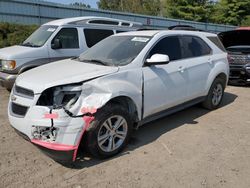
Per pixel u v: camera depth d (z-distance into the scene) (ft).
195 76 18.04
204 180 11.46
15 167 12.34
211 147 14.44
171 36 17.07
